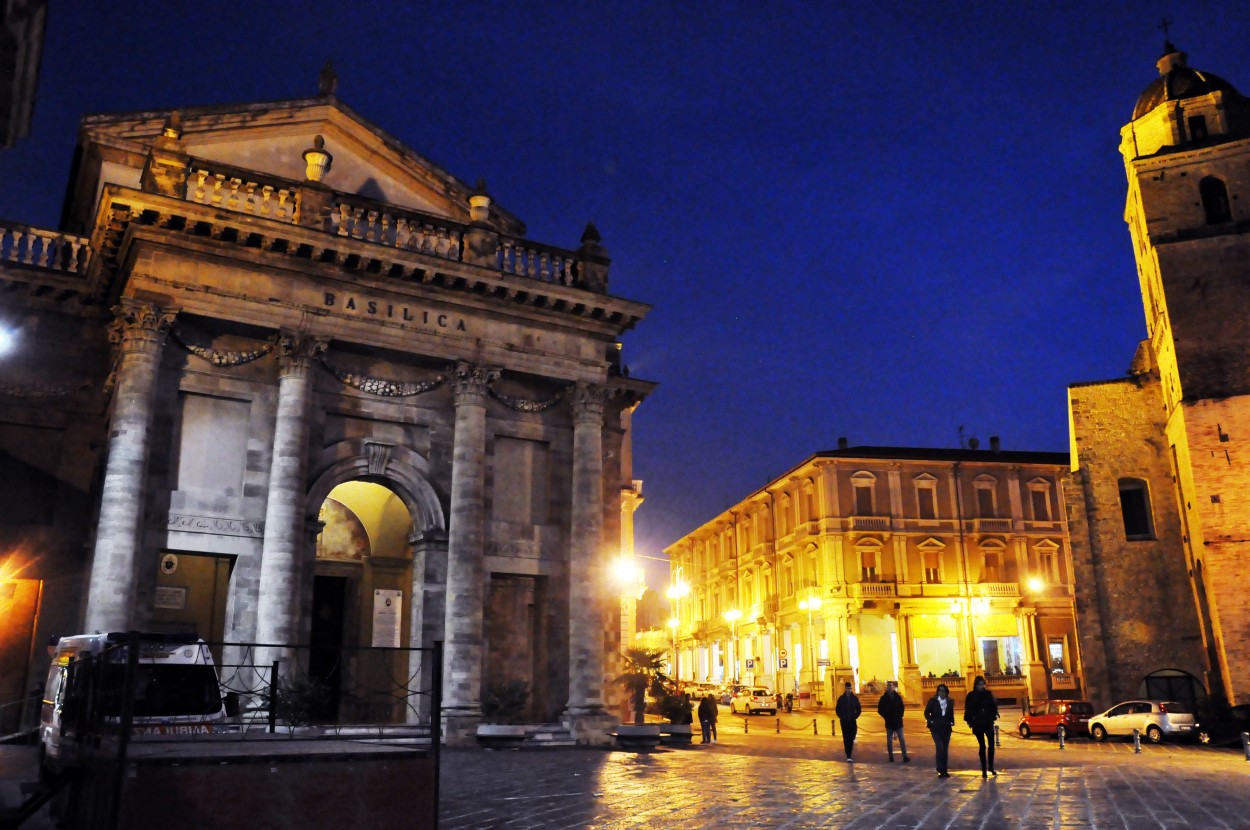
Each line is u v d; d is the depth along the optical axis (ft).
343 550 98.02
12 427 86.89
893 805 48.67
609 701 99.45
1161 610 127.54
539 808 47.44
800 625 214.90
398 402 89.97
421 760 32.76
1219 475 111.96
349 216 89.10
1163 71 135.54
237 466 81.87
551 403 98.17
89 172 97.35
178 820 28.91
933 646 198.29
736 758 80.28
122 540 72.95
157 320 78.02
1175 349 116.26
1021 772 67.77
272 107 98.27
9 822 34.63
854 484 203.21
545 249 98.94
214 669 54.24
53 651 63.52
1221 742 101.24
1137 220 130.41
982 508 205.77
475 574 87.30
